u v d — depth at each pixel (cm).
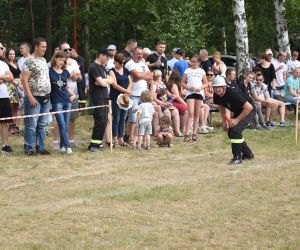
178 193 1112
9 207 1036
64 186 1188
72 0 4206
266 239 861
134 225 927
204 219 955
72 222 941
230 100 1376
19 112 1783
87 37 4081
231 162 1391
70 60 1666
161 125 1636
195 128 1714
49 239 862
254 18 3456
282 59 2238
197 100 1709
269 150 1546
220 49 3606
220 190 1138
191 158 1470
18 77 1762
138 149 1591
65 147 1523
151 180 1238
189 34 3006
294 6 3394
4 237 873
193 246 835
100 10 3894
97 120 1552
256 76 1948
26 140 1488
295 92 2105
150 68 1833
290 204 1036
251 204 1038
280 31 2769
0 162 1403
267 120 1988
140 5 3622
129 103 1592
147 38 3272
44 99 1475
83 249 822
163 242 849
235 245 839
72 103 1625
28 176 1278
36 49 1461
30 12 4072
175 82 1805
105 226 920
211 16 3384
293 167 1339
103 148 1597
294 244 838
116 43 4141
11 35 4538
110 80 1555
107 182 1221
